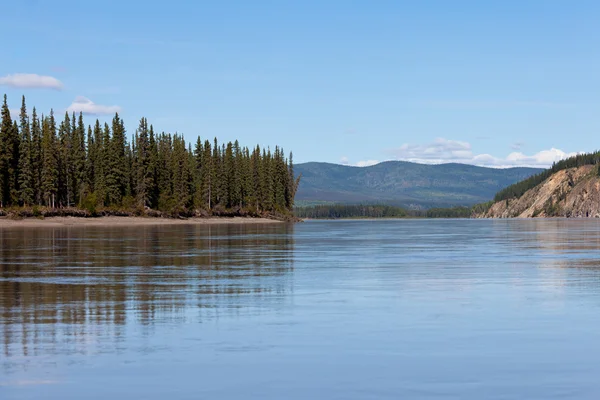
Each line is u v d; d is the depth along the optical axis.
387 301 20.94
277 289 23.86
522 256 40.41
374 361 13.30
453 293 22.84
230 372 12.54
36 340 15.11
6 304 20.22
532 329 16.39
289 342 14.92
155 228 101.31
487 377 12.22
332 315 18.33
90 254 41.19
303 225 150.38
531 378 12.16
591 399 11.05
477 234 82.44
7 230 87.50
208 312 18.81
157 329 16.36
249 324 16.98
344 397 11.17
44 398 11.12
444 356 13.69
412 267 32.66
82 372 12.51
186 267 32.44
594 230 97.44
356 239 66.31
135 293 22.70
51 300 21.08
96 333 15.88
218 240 60.97
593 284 25.41
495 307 19.77
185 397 11.16
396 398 11.12
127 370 12.66
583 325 16.89
